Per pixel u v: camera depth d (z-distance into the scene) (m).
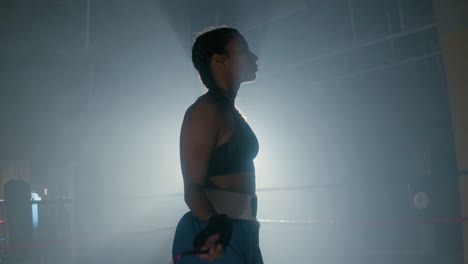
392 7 6.73
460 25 3.33
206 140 1.05
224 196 1.07
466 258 3.33
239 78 1.20
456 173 2.26
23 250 3.81
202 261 1.05
